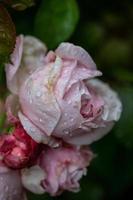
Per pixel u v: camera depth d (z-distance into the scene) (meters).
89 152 0.43
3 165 0.41
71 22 0.47
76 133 0.41
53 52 0.41
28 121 0.40
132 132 0.53
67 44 0.39
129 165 0.55
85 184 0.55
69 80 0.39
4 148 0.40
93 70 0.40
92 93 0.42
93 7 0.54
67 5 0.47
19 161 0.40
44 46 0.44
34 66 0.42
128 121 0.53
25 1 0.40
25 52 0.43
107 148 0.54
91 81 0.44
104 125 0.42
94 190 0.55
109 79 0.54
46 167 0.42
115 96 0.44
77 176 0.43
